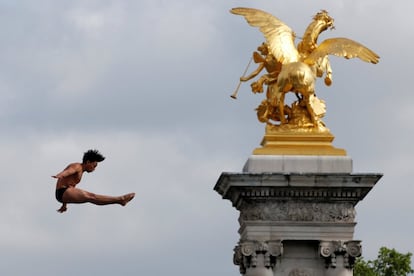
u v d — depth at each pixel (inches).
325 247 2723.9
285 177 2719.0
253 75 2874.0
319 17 2891.2
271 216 2736.2
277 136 2780.5
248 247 2723.9
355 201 2748.5
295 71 2797.7
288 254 2743.6
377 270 4955.7
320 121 2802.7
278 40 2866.6
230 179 2723.9
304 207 2741.1
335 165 2748.5
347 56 2842.0
